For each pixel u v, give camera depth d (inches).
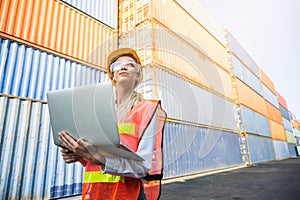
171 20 412.8
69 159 43.9
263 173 405.7
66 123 35.2
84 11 300.7
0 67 193.8
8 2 213.8
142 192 39.6
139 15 357.1
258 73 1162.6
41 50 231.8
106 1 346.9
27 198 181.9
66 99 34.8
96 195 38.8
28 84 210.4
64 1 274.1
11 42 208.7
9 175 176.1
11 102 193.2
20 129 192.7
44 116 214.4
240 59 890.7
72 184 217.0
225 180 318.0
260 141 808.3
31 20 230.5
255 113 860.0
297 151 1705.2
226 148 502.3
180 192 231.8
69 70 252.8
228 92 653.3
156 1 375.6
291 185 260.4
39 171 195.3
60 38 255.0
